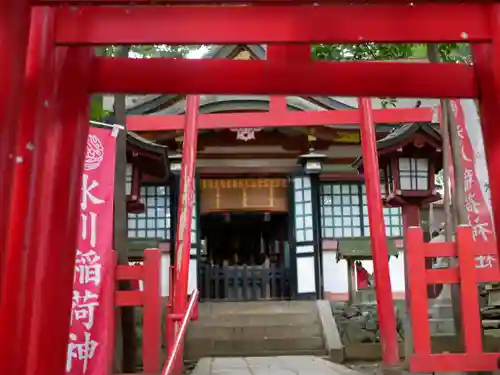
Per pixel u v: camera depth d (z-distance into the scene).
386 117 11.66
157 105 14.00
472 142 7.48
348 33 3.55
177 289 8.90
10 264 3.02
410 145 11.05
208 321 13.66
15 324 2.99
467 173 7.41
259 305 14.84
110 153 6.42
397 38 3.58
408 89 4.07
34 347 3.54
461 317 6.62
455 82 4.09
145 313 6.58
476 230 7.23
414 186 11.12
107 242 6.28
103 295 6.15
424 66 4.09
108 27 3.54
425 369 6.18
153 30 3.54
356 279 16.17
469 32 3.60
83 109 3.88
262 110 14.95
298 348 12.47
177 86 3.97
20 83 2.68
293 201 17.27
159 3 2.90
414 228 6.59
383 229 9.84
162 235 16.81
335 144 16.67
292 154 16.81
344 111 11.71
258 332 12.98
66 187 3.72
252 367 9.77
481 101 4.04
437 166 11.68
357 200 17.44
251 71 3.99
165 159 11.08
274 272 18.52
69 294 3.70
